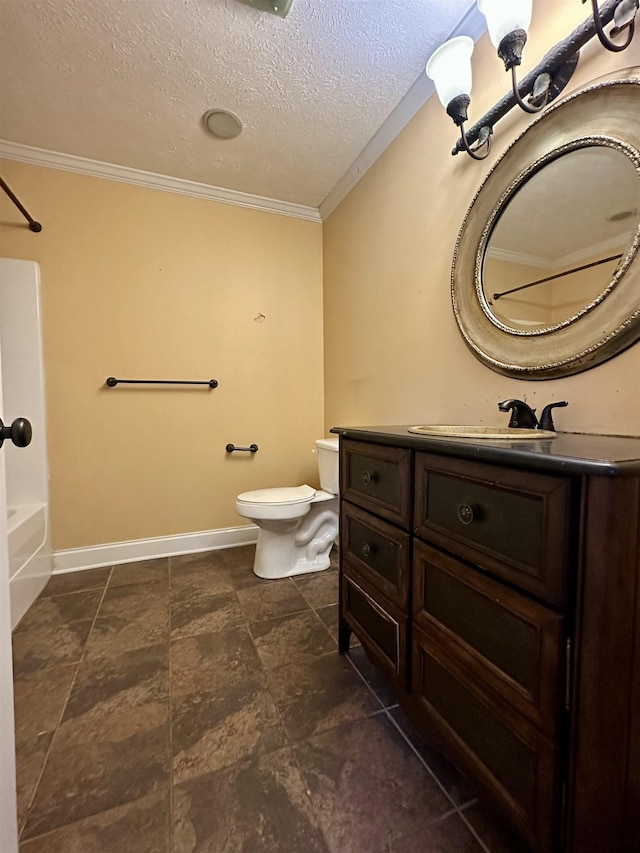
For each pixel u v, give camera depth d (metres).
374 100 1.55
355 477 1.20
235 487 2.39
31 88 1.48
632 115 0.80
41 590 1.80
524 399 1.10
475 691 0.72
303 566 2.01
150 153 1.90
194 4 1.15
